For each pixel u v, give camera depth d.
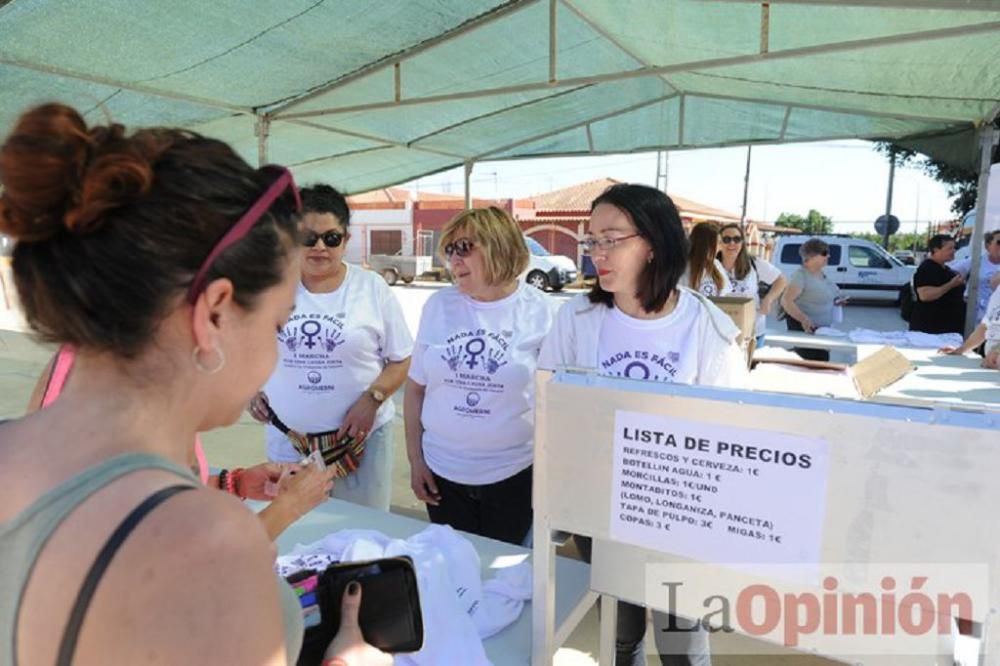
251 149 6.11
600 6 3.95
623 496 0.89
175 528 0.45
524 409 1.89
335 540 1.34
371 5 3.58
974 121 5.47
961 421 0.68
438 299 2.01
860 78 4.62
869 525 0.74
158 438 0.52
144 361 0.51
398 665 1.03
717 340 1.45
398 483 3.57
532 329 1.90
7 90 3.93
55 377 0.78
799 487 0.77
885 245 17.55
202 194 0.48
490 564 1.40
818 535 0.77
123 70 3.85
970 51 3.77
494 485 1.92
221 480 1.35
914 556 0.72
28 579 0.46
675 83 5.49
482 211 1.89
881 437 0.72
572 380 0.89
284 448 2.12
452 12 3.90
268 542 0.49
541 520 0.97
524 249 1.93
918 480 0.71
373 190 8.08
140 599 0.43
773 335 4.57
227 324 0.53
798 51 3.52
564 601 1.25
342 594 0.76
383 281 2.16
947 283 5.49
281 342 2.02
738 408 0.79
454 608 1.11
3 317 8.90
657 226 1.37
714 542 0.84
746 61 3.61
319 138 5.87
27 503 0.48
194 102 4.50
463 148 6.87
